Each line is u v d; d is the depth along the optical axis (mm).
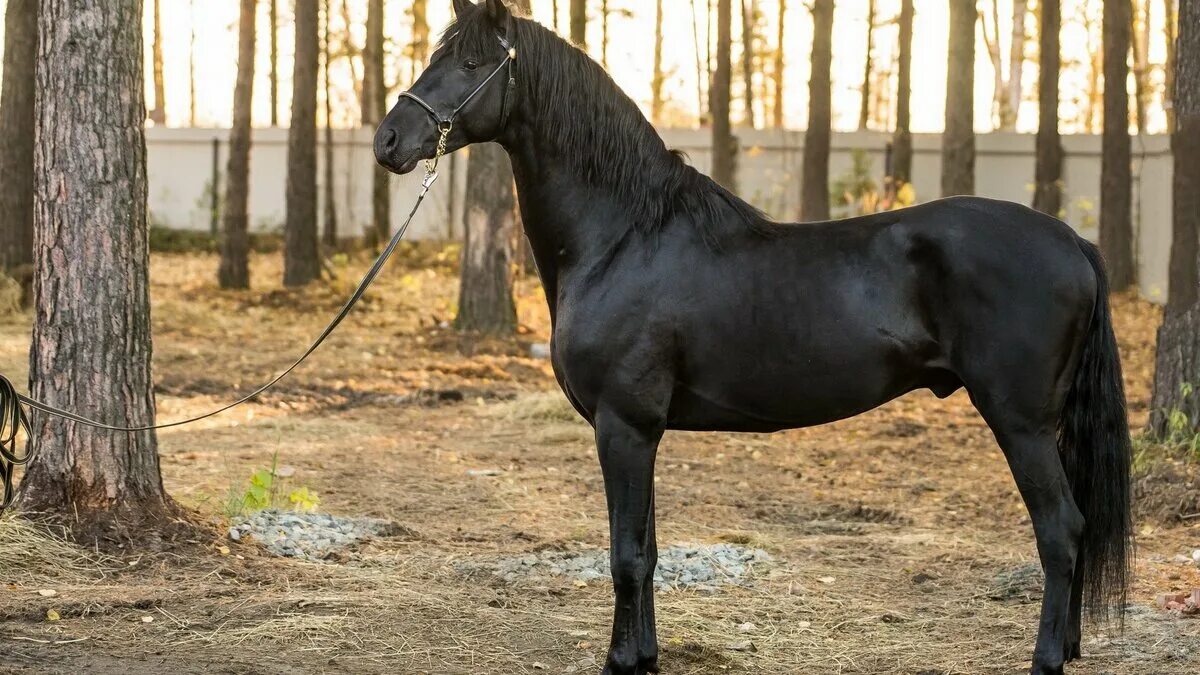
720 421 3752
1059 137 18703
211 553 5059
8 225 13086
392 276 19125
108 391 5125
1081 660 4008
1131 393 10625
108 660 3857
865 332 3551
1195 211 6500
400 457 7664
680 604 4648
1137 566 5098
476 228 13281
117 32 5051
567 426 8844
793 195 22125
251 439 8086
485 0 3811
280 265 20812
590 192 3770
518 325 13500
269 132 23750
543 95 3768
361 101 29625
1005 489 6906
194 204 24109
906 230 3604
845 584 5043
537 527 5957
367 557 5258
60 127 5020
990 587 4926
